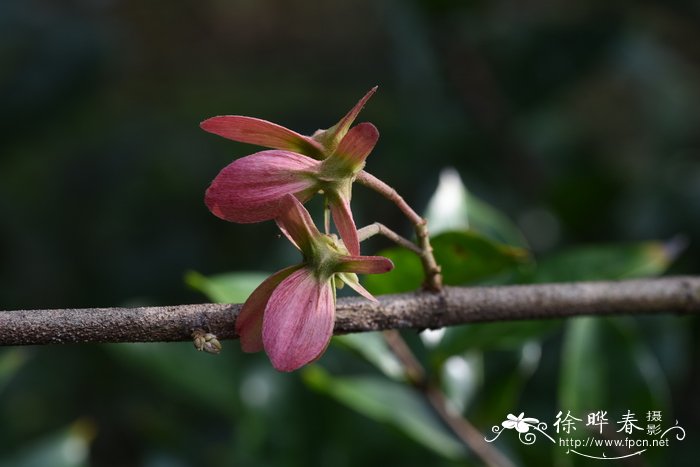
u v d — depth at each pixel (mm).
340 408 689
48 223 1275
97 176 1317
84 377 1128
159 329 479
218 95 1545
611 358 617
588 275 618
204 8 1679
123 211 1277
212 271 1199
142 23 1640
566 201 904
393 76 1466
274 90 1556
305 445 684
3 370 755
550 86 1027
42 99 1314
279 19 1666
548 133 1159
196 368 761
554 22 1047
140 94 1558
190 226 1247
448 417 612
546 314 531
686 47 1354
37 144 1326
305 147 472
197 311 480
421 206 1071
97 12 1530
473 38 1028
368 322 507
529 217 1027
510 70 1027
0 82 1314
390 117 1296
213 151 1368
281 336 463
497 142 1037
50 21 1367
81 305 1217
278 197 468
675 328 784
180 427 857
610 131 1364
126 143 1360
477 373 648
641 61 1308
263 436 681
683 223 902
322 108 1479
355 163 469
